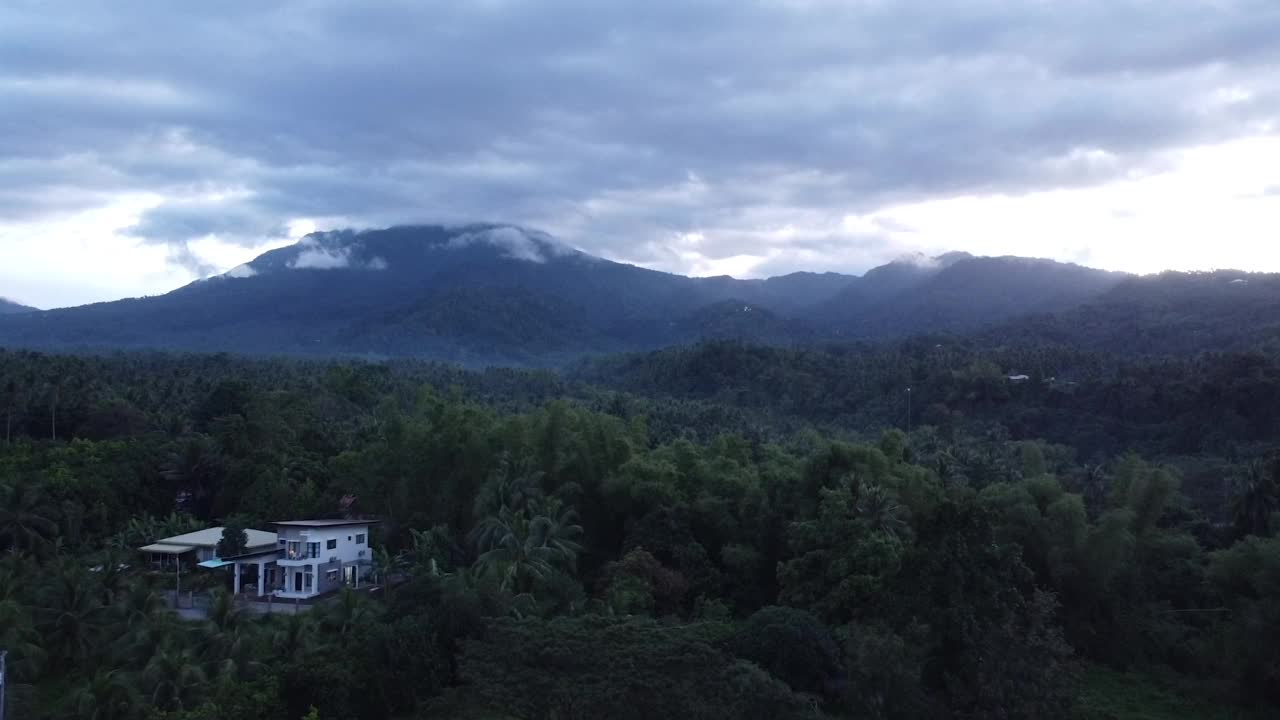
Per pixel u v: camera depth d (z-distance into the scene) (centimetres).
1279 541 5491
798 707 4381
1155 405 13325
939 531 4538
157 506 8300
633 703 4531
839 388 17750
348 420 12362
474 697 4653
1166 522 7519
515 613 5062
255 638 4884
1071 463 11506
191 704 4269
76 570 5494
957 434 13312
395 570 6338
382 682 4606
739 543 6244
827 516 5538
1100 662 5809
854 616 5181
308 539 6369
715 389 19662
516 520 5741
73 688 4819
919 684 4431
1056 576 5791
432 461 6906
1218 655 5578
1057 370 16738
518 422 6862
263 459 8562
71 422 10344
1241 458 11031
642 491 6331
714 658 4675
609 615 5034
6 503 6894
